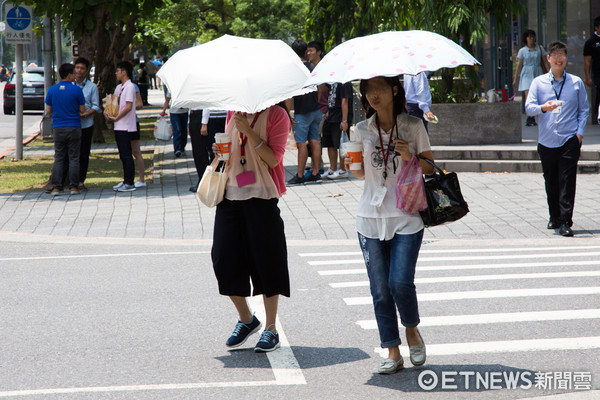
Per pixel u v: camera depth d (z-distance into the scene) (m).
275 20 114.62
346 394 11.75
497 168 35.12
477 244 23.89
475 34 38.22
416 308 12.55
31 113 98.25
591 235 24.52
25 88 91.12
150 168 43.56
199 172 32.41
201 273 20.22
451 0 38.41
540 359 13.07
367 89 12.30
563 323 14.98
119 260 22.11
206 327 15.43
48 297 18.00
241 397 11.68
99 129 57.78
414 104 27.33
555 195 24.97
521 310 15.95
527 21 57.19
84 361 13.47
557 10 51.78
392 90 12.23
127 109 33.97
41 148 55.75
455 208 12.38
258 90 13.24
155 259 22.12
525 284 18.14
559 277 18.75
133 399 11.64
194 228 26.81
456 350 13.65
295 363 13.23
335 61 12.19
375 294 12.61
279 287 13.88
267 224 13.80
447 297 17.14
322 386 12.12
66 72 33.50
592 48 42.97
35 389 12.11
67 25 42.31
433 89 39.31
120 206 30.95
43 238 25.78
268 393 11.84
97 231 26.64
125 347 14.23
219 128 31.73
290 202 30.53
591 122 47.66
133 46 89.94
